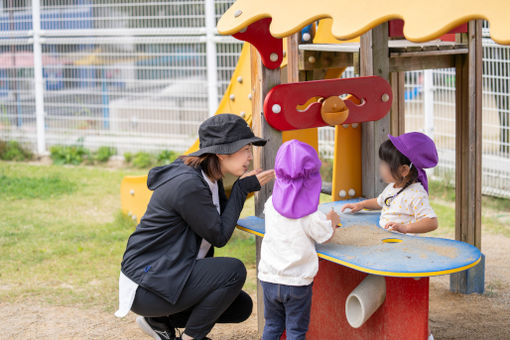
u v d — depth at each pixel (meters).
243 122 3.34
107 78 9.99
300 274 3.08
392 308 3.21
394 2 2.67
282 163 3.08
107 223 6.82
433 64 4.62
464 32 4.61
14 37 10.52
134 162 9.79
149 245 3.22
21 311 4.60
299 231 3.06
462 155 4.76
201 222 3.18
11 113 10.71
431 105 8.01
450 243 3.16
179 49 9.48
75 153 10.22
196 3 9.27
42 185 8.62
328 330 3.65
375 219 3.65
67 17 10.05
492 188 7.53
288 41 5.32
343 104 3.63
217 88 9.41
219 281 3.25
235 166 3.31
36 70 10.34
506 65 7.14
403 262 2.89
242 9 3.46
